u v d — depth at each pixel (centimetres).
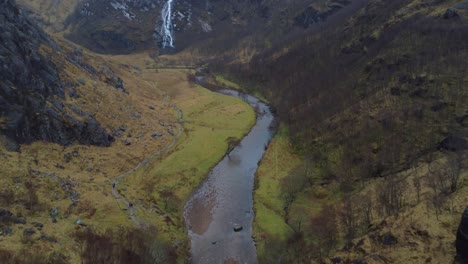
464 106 11662
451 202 7869
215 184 12550
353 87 16200
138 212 10106
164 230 9794
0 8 13338
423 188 9106
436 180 9075
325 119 15138
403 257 7125
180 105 19738
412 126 12044
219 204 11431
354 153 12444
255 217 10681
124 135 14550
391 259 7219
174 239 9606
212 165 13700
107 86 17262
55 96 13175
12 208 8525
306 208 10900
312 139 14312
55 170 10825
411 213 8119
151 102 19075
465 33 14500
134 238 8788
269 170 13200
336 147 13200
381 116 13100
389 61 15625
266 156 14275
